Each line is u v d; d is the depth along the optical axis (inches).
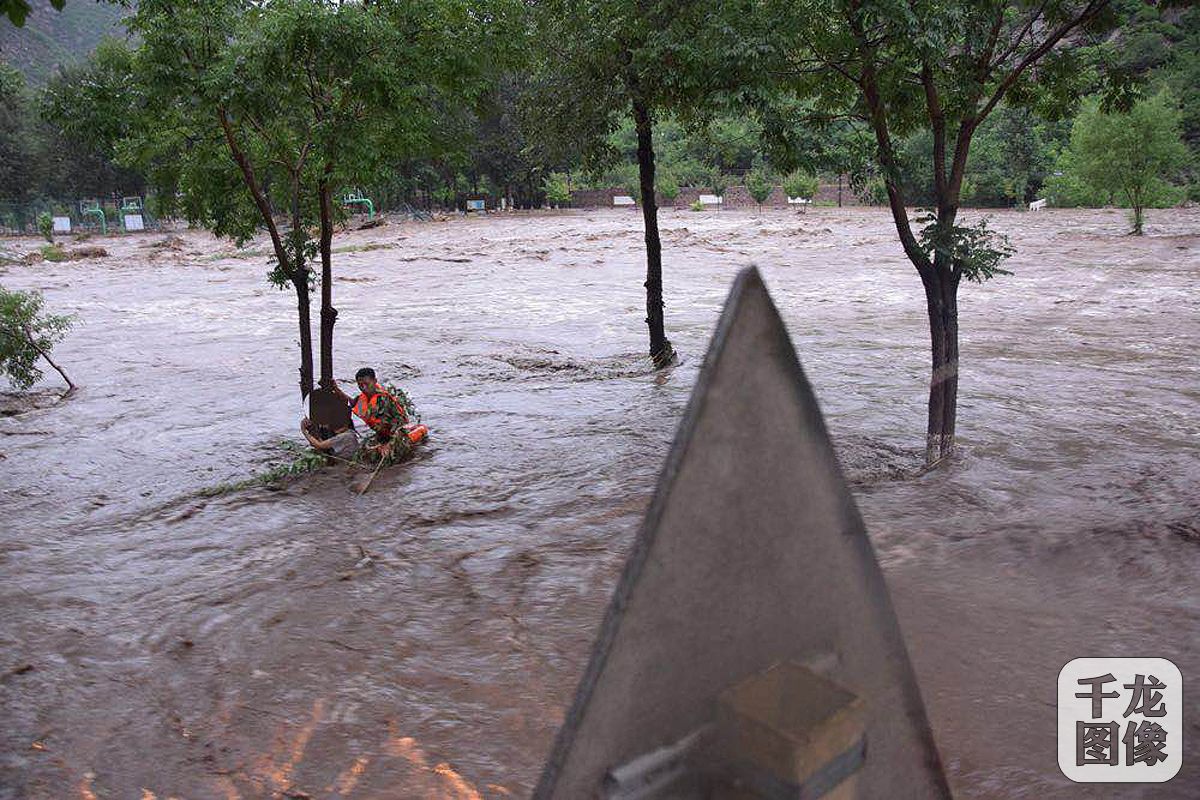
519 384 611.5
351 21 407.8
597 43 528.4
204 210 492.1
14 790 195.3
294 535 351.6
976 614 200.5
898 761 46.1
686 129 569.9
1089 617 215.0
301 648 256.1
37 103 427.5
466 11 452.4
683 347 714.8
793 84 406.9
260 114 424.8
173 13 413.7
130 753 209.0
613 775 38.3
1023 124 2694.4
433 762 198.7
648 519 39.1
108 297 1176.2
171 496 406.6
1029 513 304.8
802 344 697.6
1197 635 209.6
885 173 387.2
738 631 41.3
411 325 888.9
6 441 511.2
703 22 440.8
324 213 470.9
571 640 251.6
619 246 1647.4
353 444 450.6
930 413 397.7
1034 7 396.5
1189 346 652.7
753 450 41.2
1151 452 397.1
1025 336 710.5
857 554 44.8
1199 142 2559.1
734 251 1518.2
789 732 38.3
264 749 208.2
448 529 349.1
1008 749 165.8
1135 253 1295.5
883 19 351.6
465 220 2576.3
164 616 281.9
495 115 498.6
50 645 264.1
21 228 2849.4
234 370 691.4
